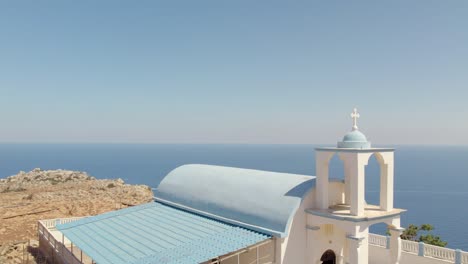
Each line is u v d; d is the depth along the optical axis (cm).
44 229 3378
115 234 2436
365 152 2036
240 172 2714
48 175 8250
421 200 19875
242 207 2352
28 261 3128
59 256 2895
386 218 2108
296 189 2225
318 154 2200
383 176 2184
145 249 2119
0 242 3559
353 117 2222
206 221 2505
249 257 2258
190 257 1905
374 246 2783
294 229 2120
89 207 4694
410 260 2600
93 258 2048
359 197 2027
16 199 5219
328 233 2270
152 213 2853
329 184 2284
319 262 2195
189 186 2894
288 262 2088
